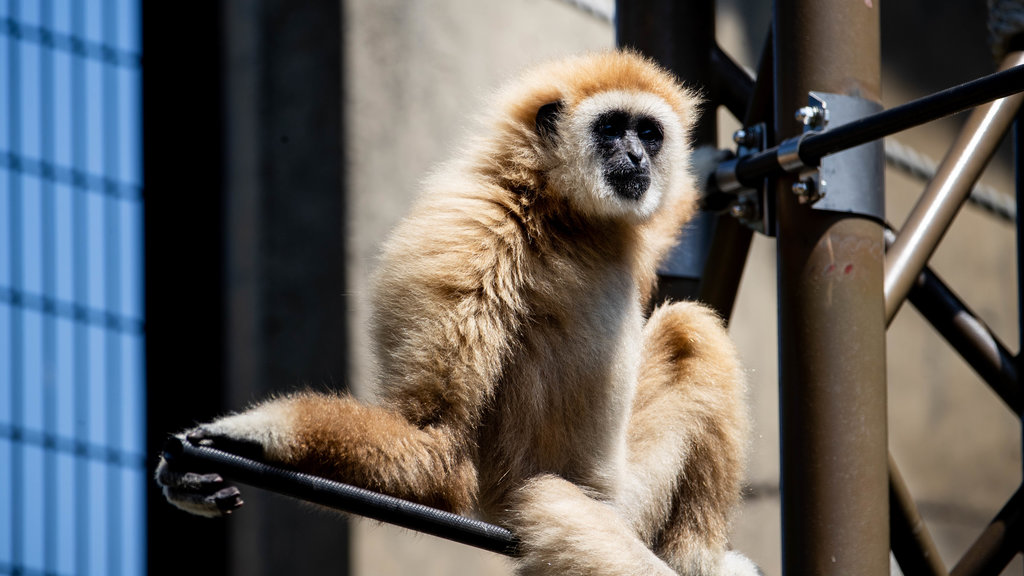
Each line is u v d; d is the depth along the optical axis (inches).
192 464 264.1
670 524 351.9
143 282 605.6
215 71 639.8
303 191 621.3
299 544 584.7
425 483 295.3
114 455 563.2
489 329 313.7
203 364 608.1
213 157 633.6
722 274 392.8
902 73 882.8
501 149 351.6
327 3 631.8
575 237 349.1
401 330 311.0
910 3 899.4
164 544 575.8
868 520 302.0
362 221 613.3
